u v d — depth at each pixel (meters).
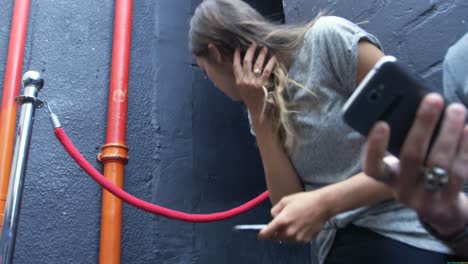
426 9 1.26
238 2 0.85
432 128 0.36
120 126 1.64
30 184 1.51
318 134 0.72
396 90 0.40
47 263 1.45
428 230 0.45
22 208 1.47
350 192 0.61
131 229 1.60
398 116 0.40
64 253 1.48
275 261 1.86
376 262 0.64
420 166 0.38
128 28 1.79
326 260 0.73
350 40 0.68
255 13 0.85
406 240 0.63
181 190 1.75
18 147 1.02
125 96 1.70
